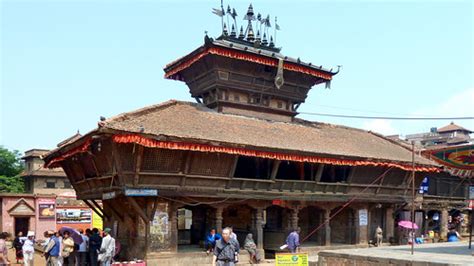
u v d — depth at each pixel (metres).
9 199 51.06
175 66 34.38
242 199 28.02
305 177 32.03
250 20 36.22
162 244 25.03
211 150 24.78
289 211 31.19
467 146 20.11
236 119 31.33
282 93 34.81
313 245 32.72
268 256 32.97
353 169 32.34
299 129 34.25
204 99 33.84
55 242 21.48
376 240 35.28
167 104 29.03
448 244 27.98
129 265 22.84
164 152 24.30
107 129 21.98
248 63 32.28
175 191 24.97
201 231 31.77
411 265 17.50
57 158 28.95
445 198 44.88
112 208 27.66
